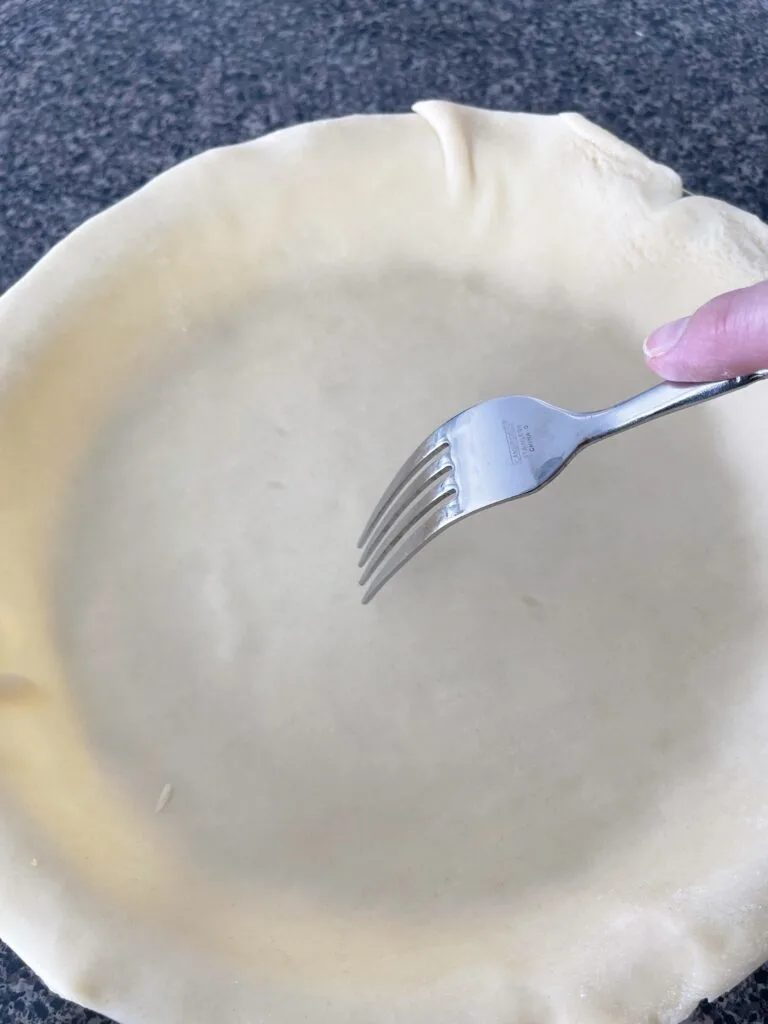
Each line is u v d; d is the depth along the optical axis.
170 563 0.34
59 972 0.27
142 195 0.36
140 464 0.35
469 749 0.31
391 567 0.33
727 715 0.32
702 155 0.45
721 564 0.34
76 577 0.33
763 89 0.47
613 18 0.50
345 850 0.30
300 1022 0.26
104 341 0.35
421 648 0.33
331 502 0.34
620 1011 0.27
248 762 0.31
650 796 0.31
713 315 0.27
